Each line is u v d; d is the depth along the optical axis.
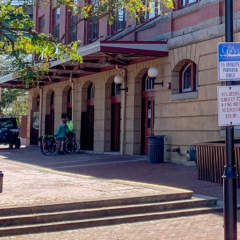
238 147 11.77
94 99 23.62
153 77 18.70
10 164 17.62
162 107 18.30
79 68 22.20
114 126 22.69
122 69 20.61
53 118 29.30
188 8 17.19
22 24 9.13
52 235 7.65
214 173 12.49
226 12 6.55
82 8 10.71
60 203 8.51
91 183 11.49
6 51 9.42
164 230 8.03
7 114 46.22
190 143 16.70
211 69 15.89
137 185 11.06
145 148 20.17
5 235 7.55
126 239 7.43
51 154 22.56
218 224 8.45
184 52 17.17
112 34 21.84
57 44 9.20
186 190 10.20
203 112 16.17
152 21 19.16
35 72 9.48
